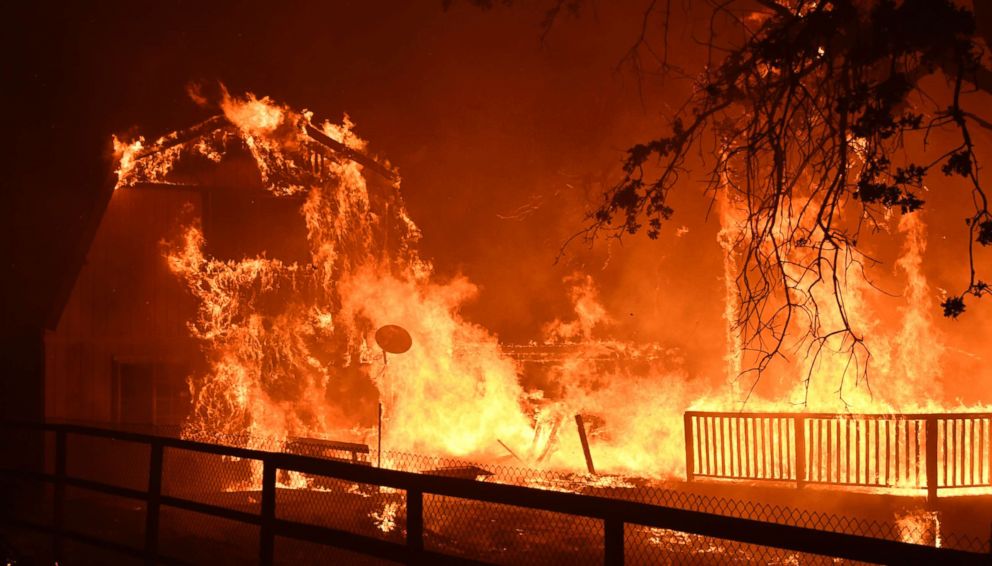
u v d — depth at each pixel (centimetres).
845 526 1151
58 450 921
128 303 1784
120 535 1056
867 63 738
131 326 1783
